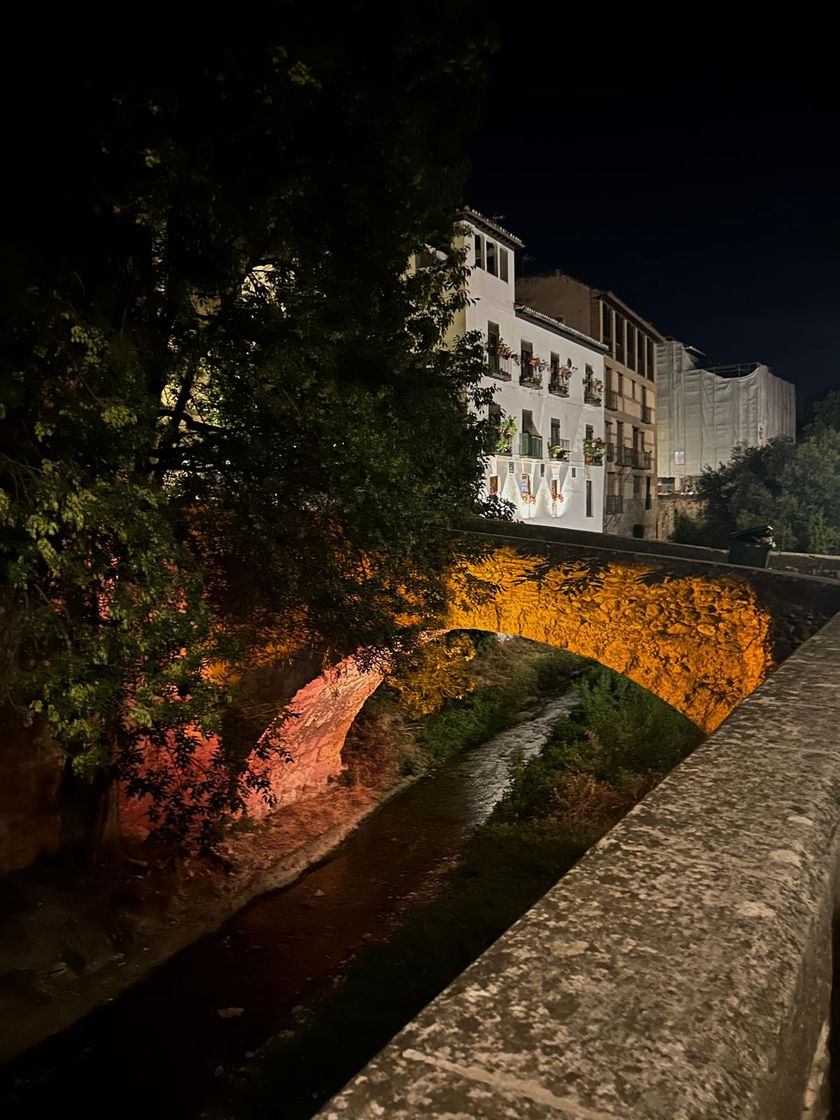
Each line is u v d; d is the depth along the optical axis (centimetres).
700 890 127
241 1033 834
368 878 1189
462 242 2272
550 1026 96
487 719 1845
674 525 3769
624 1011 98
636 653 966
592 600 995
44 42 559
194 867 1120
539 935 116
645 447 3734
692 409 3853
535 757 1578
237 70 626
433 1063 90
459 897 1101
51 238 632
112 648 660
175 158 585
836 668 296
